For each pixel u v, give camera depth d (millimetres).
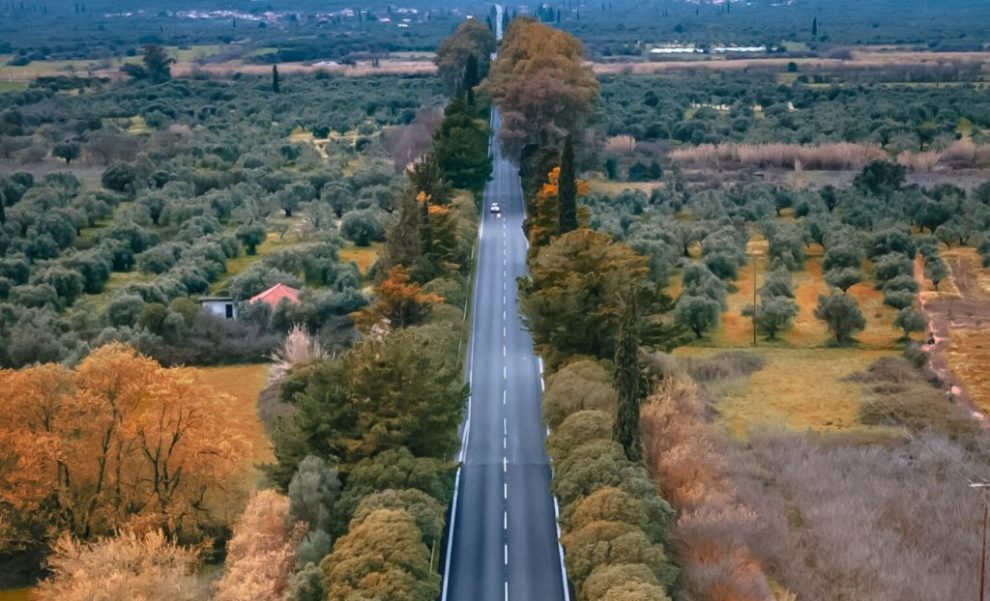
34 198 190875
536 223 146750
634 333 86938
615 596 67938
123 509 88688
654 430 93938
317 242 165000
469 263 151750
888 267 154625
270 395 115750
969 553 88750
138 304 135625
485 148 196625
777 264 163875
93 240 173000
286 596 72062
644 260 116938
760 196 199000
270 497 81125
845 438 110062
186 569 78688
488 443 105062
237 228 179625
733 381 124250
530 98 194625
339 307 138000
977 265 164250
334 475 83812
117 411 89688
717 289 147000
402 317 119562
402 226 134500
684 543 82125
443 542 86562
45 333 124188
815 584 83000
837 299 136500
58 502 89125
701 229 172875
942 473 102375
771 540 87750
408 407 89312
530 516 90938
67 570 76812
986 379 123875
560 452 89250
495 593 79188
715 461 95625
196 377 108125
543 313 110062
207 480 91625
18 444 86375
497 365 123938
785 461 103750
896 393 120375
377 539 73625
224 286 153000
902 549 89062
